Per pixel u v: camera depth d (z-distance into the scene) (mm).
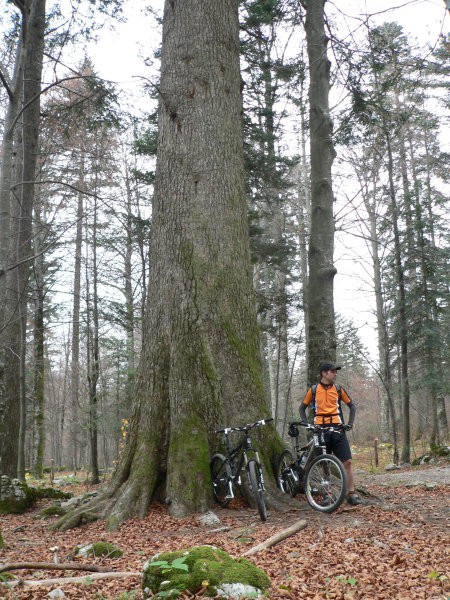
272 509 7445
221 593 3662
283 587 3990
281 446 8273
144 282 17703
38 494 10359
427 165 28406
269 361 29812
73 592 4266
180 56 9266
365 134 13945
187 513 7387
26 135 13320
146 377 8523
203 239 8695
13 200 13766
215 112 9125
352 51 12164
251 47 16484
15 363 13797
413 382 21219
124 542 6285
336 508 6926
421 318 20203
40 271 17547
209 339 8375
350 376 43875
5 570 4848
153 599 3650
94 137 15344
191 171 8898
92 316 21328
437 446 17328
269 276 27078
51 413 34719
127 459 8219
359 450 27312
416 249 20438
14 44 13297
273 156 17578
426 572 4418
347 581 4176
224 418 8078
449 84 21422
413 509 7238
